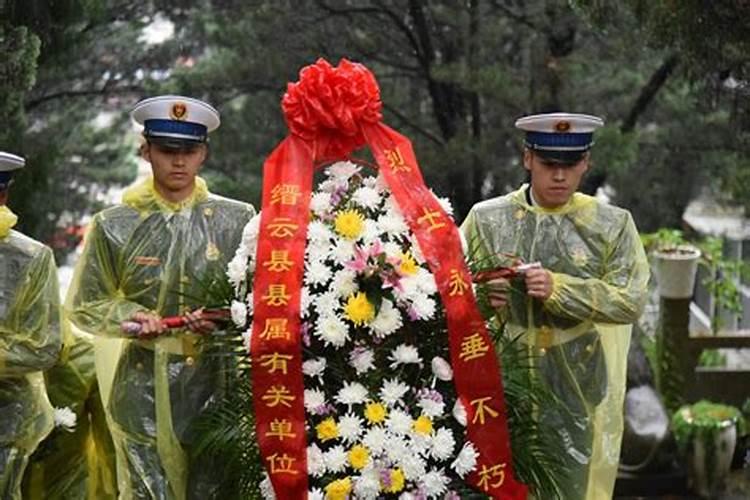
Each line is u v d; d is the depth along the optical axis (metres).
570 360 7.31
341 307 6.22
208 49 14.73
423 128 14.77
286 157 6.54
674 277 12.89
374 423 6.18
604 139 12.62
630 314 7.16
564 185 7.19
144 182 7.23
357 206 6.43
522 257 7.33
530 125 7.16
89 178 15.28
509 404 6.68
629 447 11.43
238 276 6.54
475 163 13.52
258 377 6.21
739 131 11.26
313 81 6.51
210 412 6.89
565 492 7.33
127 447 7.09
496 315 7.00
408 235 6.39
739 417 11.80
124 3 13.88
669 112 13.92
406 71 14.78
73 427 7.61
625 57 13.24
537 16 13.22
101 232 7.12
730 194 14.20
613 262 7.32
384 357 6.31
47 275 7.01
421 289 6.26
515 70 13.70
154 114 6.96
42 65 11.55
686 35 9.57
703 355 15.38
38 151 12.52
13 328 6.94
